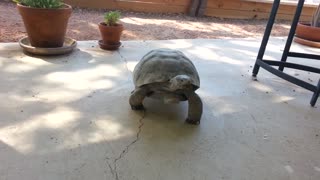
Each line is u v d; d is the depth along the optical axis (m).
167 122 1.82
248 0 5.43
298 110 2.17
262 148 1.67
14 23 3.48
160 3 5.07
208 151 1.59
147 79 1.75
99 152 1.49
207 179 1.39
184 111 1.97
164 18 4.84
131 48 3.12
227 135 1.76
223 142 1.68
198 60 2.99
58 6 2.60
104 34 2.90
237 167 1.50
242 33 4.48
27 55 2.60
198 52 3.25
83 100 1.97
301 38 4.20
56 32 2.60
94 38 3.37
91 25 3.85
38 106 1.84
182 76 1.65
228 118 1.94
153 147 1.57
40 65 2.44
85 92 2.08
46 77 2.24
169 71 1.74
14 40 2.96
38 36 2.57
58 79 2.23
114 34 2.89
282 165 1.55
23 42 2.74
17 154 1.42
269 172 1.49
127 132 1.67
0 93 1.94
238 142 1.70
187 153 1.56
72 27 3.67
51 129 1.63
